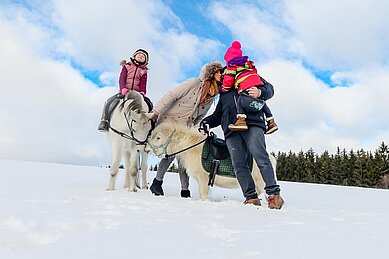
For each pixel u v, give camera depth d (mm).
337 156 56844
